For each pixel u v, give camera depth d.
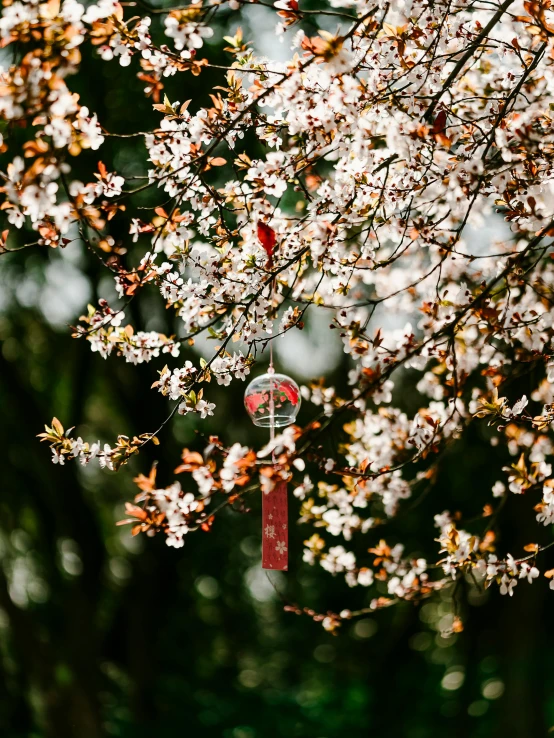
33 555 10.70
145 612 10.75
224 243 2.80
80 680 8.79
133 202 7.09
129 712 10.70
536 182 2.72
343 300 3.33
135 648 10.77
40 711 9.60
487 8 3.06
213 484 2.30
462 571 2.99
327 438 2.73
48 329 9.24
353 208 2.87
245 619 14.20
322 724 11.52
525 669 8.72
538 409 3.89
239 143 6.20
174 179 2.67
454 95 3.07
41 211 2.19
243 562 13.07
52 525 9.88
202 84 6.71
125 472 10.87
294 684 14.05
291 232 2.83
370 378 2.84
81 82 6.88
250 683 13.84
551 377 2.88
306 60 2.52
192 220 2.80
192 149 2.64
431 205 3.09
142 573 10.70
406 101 2.74
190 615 12.97
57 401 10.18
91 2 4.89
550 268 3.31
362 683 12.69
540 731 8.62
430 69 2.78
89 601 9.89
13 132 2.10
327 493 3.56
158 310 8.95
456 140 2.71
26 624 8.39
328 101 2.48
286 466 2.22
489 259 3.43
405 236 2.92
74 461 9.65
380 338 2.75
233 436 10.40
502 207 3.09
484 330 3.21
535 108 2.50
